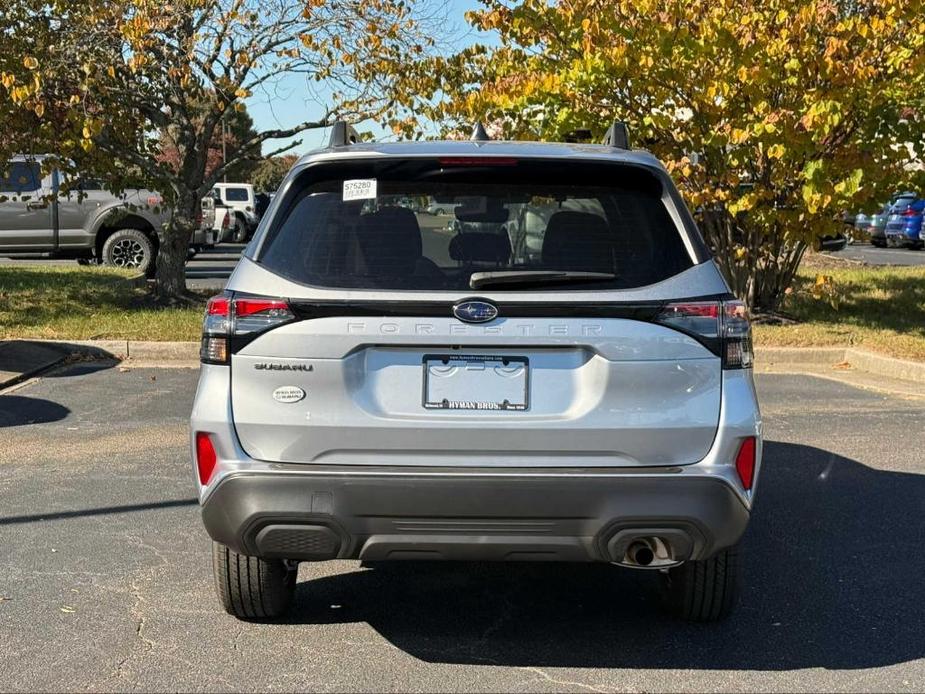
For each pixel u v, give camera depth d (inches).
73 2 449.4
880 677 143.6
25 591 173.6
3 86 441.4
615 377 134.6
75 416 314.5
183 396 346.0
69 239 732.0
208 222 780.0
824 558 194.9
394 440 134.4
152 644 152.8
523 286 135.8
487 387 135.4
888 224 1179.3
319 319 135.0
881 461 267.4
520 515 133.5
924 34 399.9
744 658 149.9
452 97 490.6
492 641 155.9
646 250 140.8
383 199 143.5
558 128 454.3
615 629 160.7
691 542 135.8
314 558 139.8
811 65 404.5
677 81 423.2
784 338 446.9
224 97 488.4
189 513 218.8
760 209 445.7
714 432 136.6
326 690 138.6
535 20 442.3
